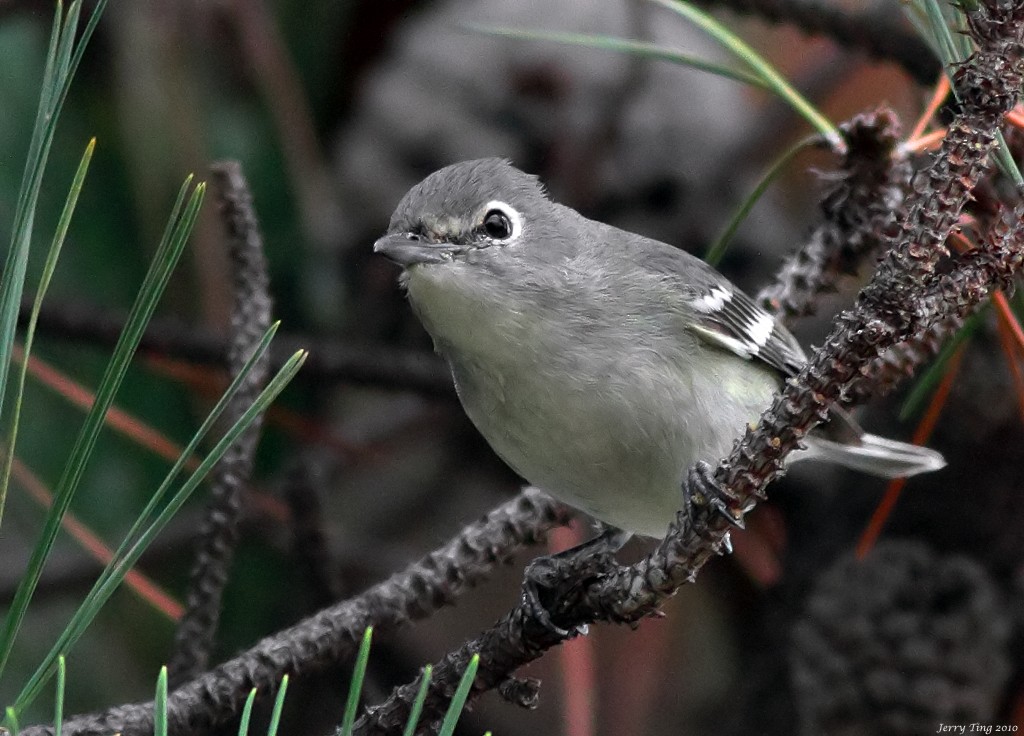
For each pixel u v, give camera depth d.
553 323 7.35
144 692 8.35
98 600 3.98
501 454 7.71
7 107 8.44
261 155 9.26
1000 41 4.38
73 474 3.91
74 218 8.59
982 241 4.75
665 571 5.39
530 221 7.59
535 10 10.51
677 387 7.44
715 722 9.48
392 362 9.41
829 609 8.59
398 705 5.71
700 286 7.75
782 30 11.16
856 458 8.21
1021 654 8.55
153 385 8.76
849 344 4.79
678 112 10.79
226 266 8.61
